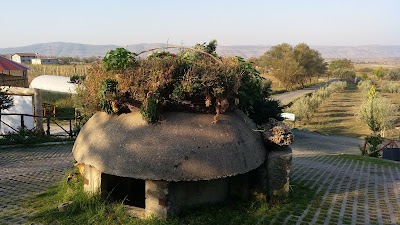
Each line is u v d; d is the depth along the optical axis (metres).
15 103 19.09
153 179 5.51
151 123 5.88
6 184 8.56
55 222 5.96
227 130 6.03
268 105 7.90
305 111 34.44
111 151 5.82
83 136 6.66
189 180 5.51
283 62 65.75
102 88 6.09
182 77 5.88
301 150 17.91
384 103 30.23
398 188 8.55
